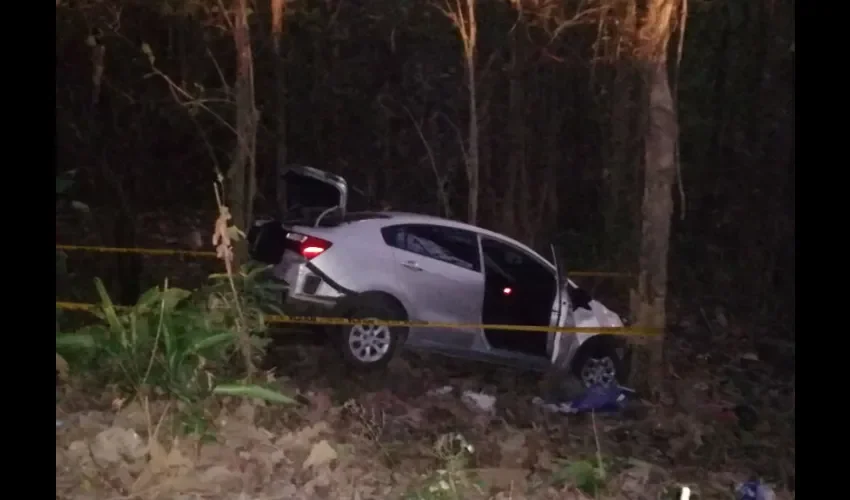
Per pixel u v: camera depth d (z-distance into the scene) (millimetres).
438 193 14984
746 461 7430
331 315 8227
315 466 5727
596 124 15789
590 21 13031
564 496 5977
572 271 13781
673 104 8406
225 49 12781
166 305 6574
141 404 6051
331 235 8359
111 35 11961
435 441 6781
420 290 8594
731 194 15500
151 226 13953
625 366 9164
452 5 13672
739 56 14508
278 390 6988
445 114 14875
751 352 11812
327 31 13867
